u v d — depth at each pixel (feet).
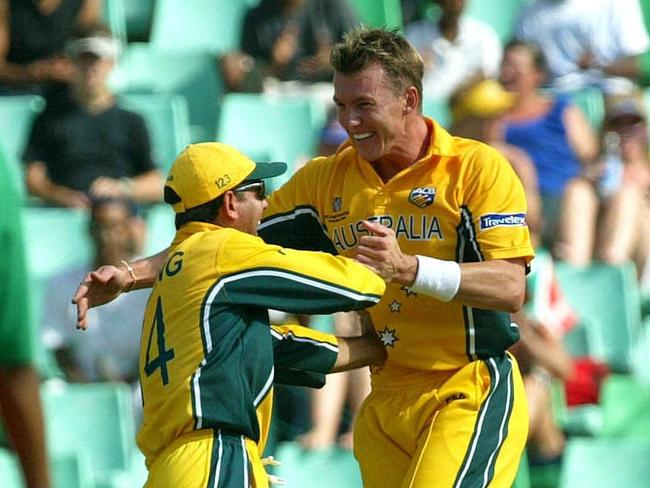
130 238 96.07
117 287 53.78
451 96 116.16
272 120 118.21
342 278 50.88
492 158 54.03
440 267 51.52
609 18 129.90
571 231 112.68
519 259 53.42
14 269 34.58
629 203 114.52
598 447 97.09
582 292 109.91
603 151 115.85
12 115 114.62
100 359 95.86
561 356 96.07
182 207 53.11
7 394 35.50
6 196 34.35
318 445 92.27
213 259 51.47
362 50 52.85
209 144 53.67
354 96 52.80
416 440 55.83
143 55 124.36
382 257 50.29
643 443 97.30
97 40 109.81
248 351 51.55
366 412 57.26
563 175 113.50
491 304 52.60
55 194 107.04
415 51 53.98
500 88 115.65
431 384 55.83
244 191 53.26
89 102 108.68
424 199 53.98
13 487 83.56
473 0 138.31
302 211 56.85
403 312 55.11
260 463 52.47
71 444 93.45
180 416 51.01
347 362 55.62
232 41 131.95
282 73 124.26
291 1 124.06
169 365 51.52
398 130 53.47
